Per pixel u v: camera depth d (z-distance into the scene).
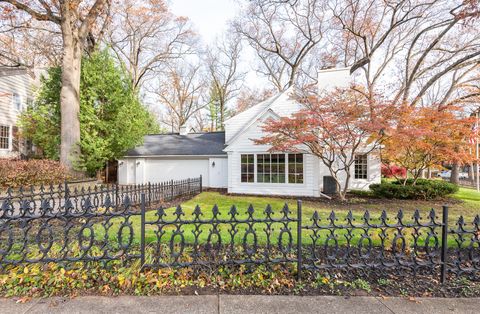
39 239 2.80
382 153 10.53
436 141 9.10
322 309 2.35
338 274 2.98
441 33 14.31
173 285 2.71
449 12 13.89
